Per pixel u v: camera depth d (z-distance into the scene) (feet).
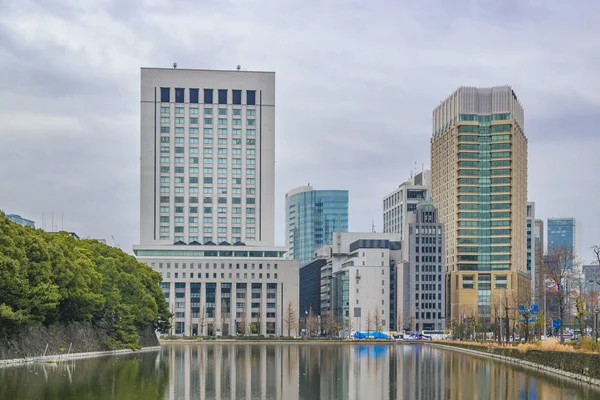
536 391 354.13
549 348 494.18
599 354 387.34
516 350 579.48
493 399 325.83
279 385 380.37
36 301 464.65
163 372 436.35
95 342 609.01
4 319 442.09
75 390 330.75
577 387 371.15
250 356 646.74
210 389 354.74
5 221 465.47
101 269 642.22
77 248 623.36
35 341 501.56
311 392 352.08
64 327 557.33
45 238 526.16
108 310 637.71
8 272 430.20
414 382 402.93
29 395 311.68
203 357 613.11
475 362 577.84
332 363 556.92
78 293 528.22
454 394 346.33
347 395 343.05
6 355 460.55
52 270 503.20
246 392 346.95
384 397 336.29
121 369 445.78
